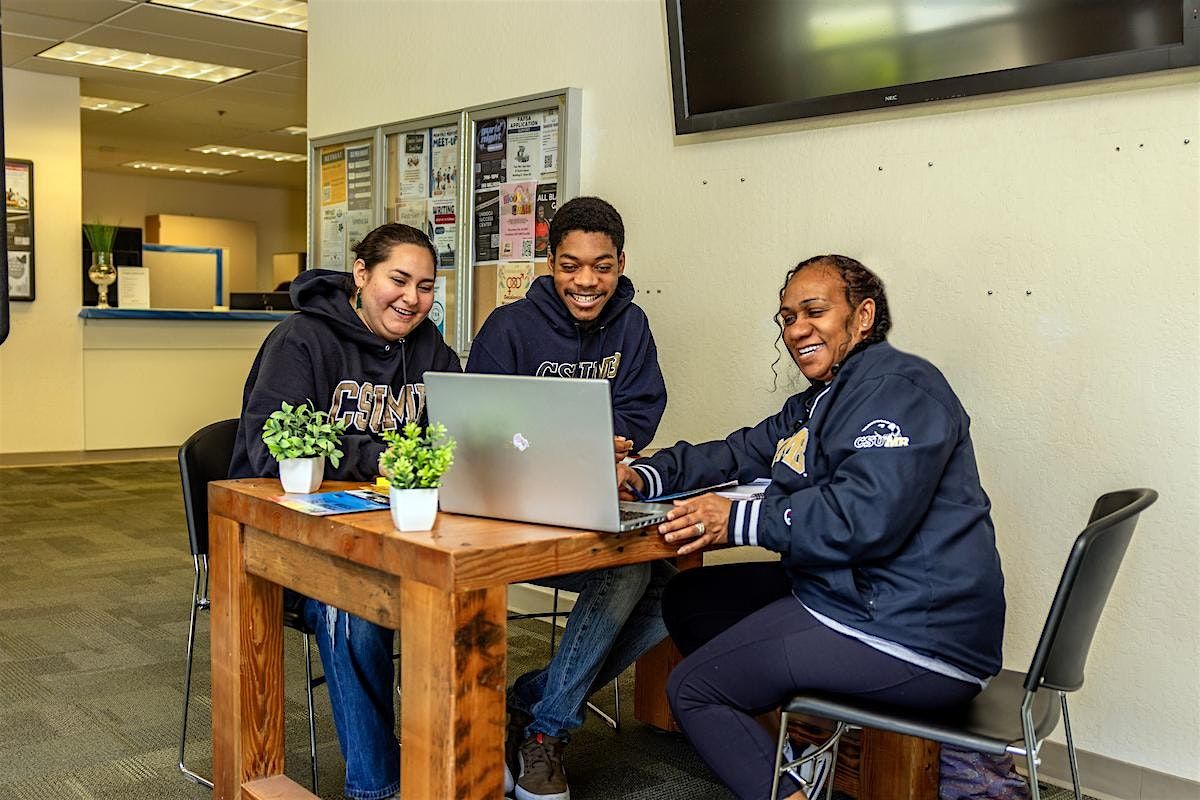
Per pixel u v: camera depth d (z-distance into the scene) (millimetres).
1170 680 2293
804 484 1979
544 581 2396
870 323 2010
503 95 3752
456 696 1591
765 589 2285
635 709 2844
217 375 8109
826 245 2820
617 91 3355
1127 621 2350
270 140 10141
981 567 1795
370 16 4336
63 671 3201
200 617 3807
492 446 1776
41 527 5363
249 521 2016
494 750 1653
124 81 7684
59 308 7445
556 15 3543
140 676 3170
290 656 3387
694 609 2273
